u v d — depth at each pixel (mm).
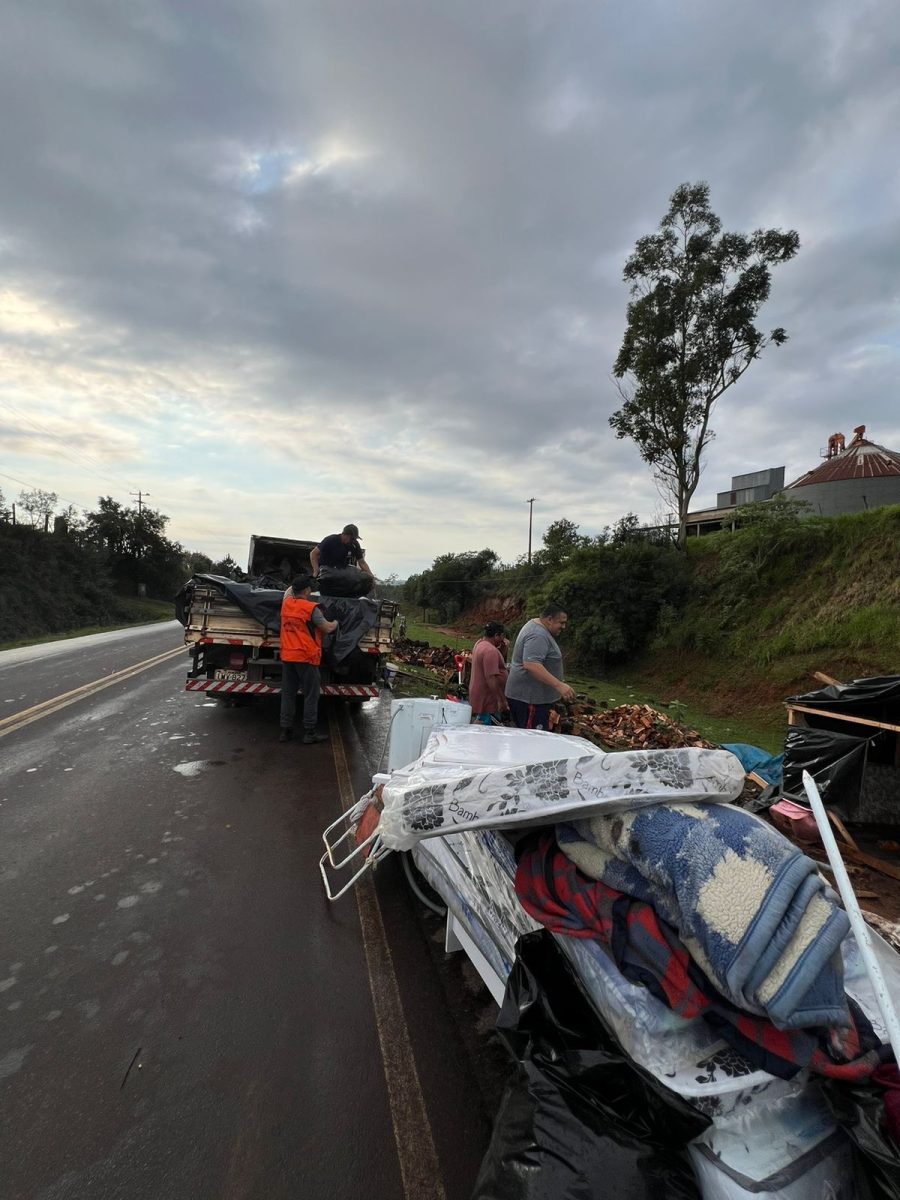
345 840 4066
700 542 16656
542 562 25000
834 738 4363
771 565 13555
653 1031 1470
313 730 6656
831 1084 1478
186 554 75750
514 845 2098
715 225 14320
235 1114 1942
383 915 3174
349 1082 2096
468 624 31312
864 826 4484
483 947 2244
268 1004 2465
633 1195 1250
